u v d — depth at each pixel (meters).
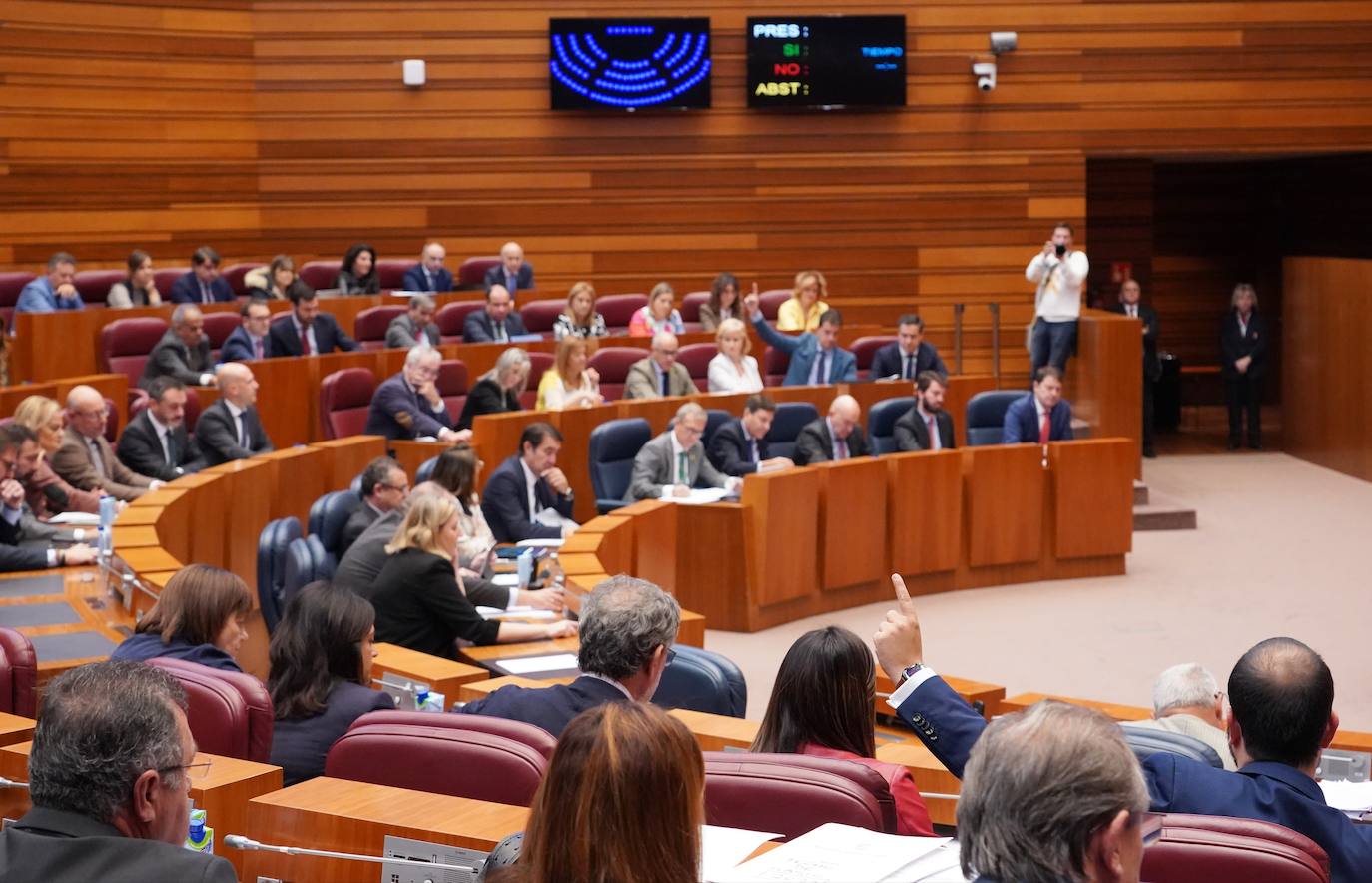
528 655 4.98
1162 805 2.59
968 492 9.00
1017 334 14.00
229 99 13.48
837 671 2.92
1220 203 17.31
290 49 13.55
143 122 13.09
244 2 13.47
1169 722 3.72
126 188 13.08
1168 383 15.20
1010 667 7.24
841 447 9.10
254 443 8.67
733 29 13.59
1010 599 8.70
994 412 10.18
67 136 12.77
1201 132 13.82
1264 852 2.11
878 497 8.57
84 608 5.20
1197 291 17.45
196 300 11.80
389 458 6.38
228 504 7.20
